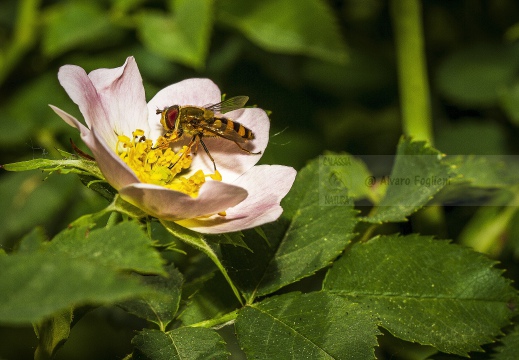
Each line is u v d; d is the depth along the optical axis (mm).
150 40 270
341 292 217
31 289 184
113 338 287
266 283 216
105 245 195
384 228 265
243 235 214
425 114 284
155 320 214
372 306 215
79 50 284
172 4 272
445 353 218
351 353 206
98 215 204
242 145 223
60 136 276
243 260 217
